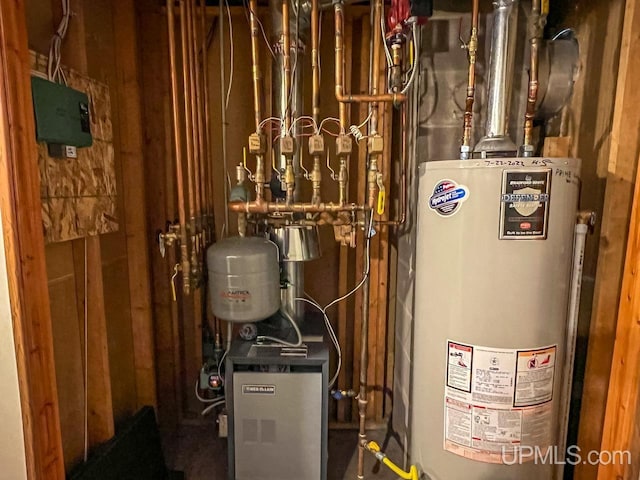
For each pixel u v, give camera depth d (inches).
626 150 50.7
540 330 49.9
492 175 47.7
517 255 48.4
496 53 55.0
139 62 75.4
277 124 71.3
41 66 50.6
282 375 63.9
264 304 64.1
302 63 70.7
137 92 73.1
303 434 65.1
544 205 47.5
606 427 47.7
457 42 62.2
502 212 47.9
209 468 76.2
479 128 62.7
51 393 47.8
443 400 54.1
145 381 78.0
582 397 56.3
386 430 86.5
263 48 80.7
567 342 53.1
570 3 64.4
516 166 47.0
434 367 54.8
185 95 68.4
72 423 59.9
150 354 77.5
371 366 85.2
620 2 53.1
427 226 54.3
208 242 77.8
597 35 57.6
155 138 81.0
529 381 50.5
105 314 66.4
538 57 58.7
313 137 62.3
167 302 85.1
